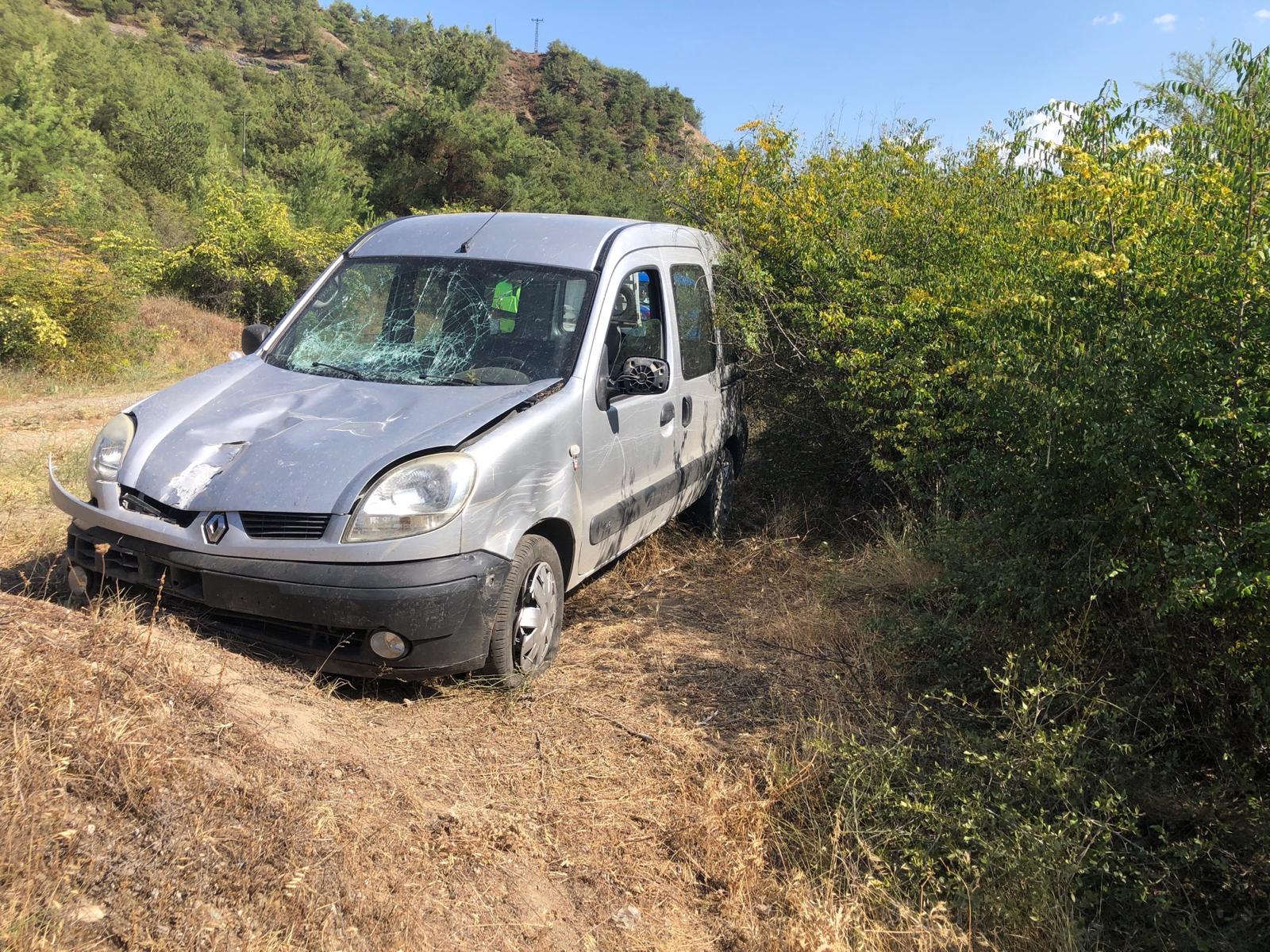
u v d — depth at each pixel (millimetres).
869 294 6055
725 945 2756
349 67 136375
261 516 3590
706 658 4570
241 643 3756
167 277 22828
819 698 4102
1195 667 3578
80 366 13719
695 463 6094
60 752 2518
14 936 1930
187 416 4180
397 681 3893
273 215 23953
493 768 3416
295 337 4926
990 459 4301
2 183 25125
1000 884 2959
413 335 4742
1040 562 3945
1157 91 3973
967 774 3414
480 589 3684
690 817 3248
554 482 4188
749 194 6812
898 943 2740
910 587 5086
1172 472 3352
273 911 2326
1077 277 3674
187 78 64188
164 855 2346
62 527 5262
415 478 3611
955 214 6293
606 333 4758
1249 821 3209
